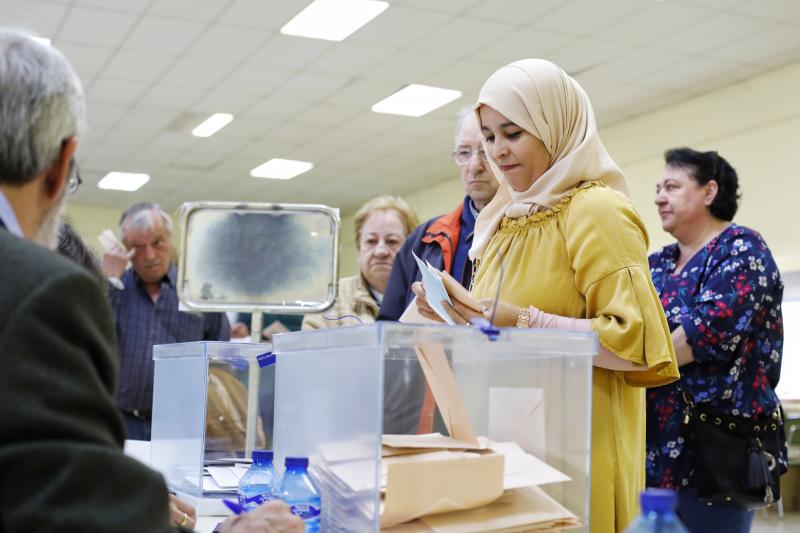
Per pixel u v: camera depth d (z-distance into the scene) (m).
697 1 5.86
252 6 5.98
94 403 0.82
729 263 2.30
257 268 2.22
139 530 0.79
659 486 2.26
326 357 1.23
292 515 1.16
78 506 0.77
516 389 1.19
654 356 1.41
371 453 1.08
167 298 3.71
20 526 0.76
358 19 6.21
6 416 0.77
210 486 1.75
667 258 2.58
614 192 1.53
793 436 7.05
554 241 1.55
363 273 3.13
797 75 7.03
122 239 3.67
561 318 1.46
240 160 10.32
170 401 1.94
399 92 7.80
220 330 3.81
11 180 0.95
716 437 2.21
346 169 10.66
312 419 1.28
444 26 6.29
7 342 0.79
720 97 7.62
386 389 1.10
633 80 7.40
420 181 11.23
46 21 6.28
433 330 1.11
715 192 2.46
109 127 9.03
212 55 6.93
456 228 2.43
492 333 1.13
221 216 2.23
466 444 1.16
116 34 6.52
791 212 7.02
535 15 6.07
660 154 8.14
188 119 8.73
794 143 7.03
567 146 1.61
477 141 2.28
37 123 0.94
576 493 1.16
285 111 8.40
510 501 1.17
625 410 1.53
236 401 1.80
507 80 1.61
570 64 7.02
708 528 2.27
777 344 2.31
